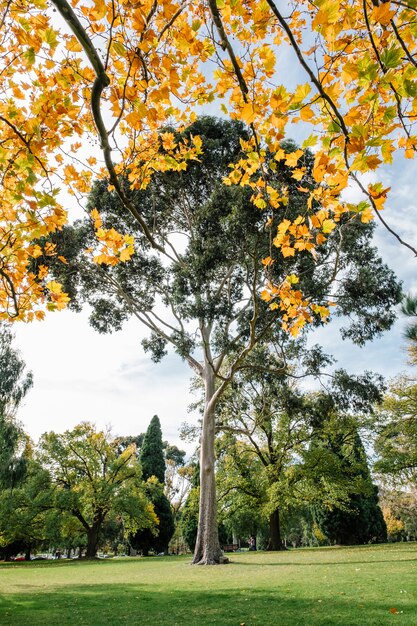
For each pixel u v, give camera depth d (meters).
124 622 6.03
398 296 12.73
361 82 2.08
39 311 4.64
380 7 1.89
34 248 4.25
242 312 14.05
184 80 3.39
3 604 7.88
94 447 29.81
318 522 30.02
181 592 8.76
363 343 13.91
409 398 23.16
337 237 12.16
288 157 2.93
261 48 2.62
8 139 3.13
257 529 35.09
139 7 2.48
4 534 27.56
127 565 18.64
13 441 21.59
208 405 16.34
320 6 1.90
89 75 3.06
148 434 38.41
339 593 7.17
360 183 2.35
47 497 27.03
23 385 21.94
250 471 25.53
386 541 29.89
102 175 3.89
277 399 16.94
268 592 7.95
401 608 5.67
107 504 27.75
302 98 2.22
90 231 14.02
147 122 3.59
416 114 2.12
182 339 14.45
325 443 26.41
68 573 15.22
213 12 2.37
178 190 14.16
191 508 26.66
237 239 11.16
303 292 11.48
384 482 25.02
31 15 2.77
